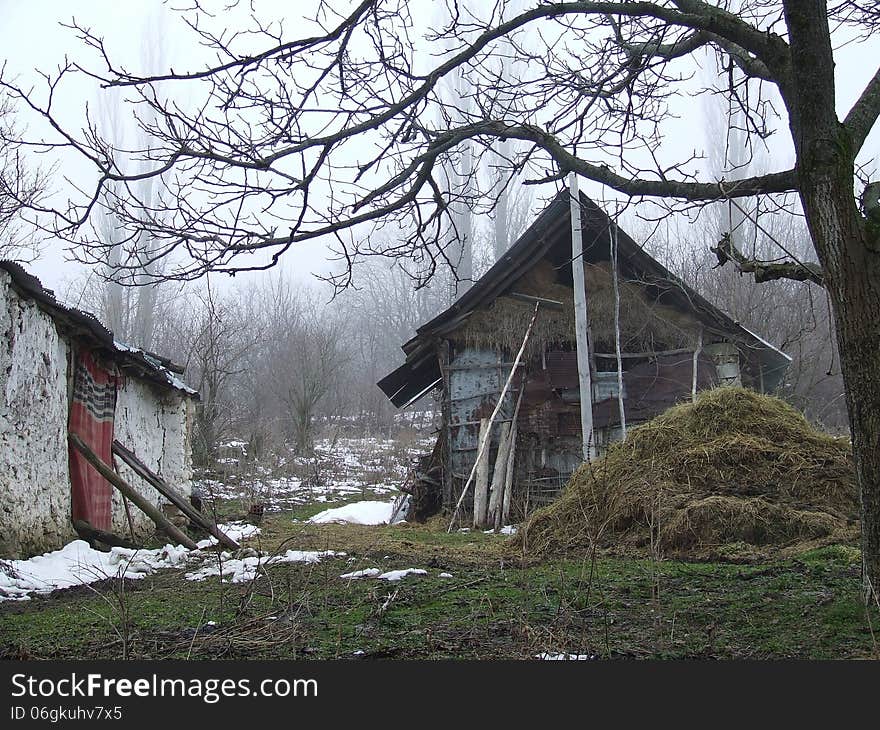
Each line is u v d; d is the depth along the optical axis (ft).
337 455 96.89
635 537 29.09
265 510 57.47
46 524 28.86
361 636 15.90
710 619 16.51
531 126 19.07
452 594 20.34
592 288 51.90
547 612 17.49
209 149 16.78
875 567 14.64
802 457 30.99
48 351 29.43
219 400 95.61
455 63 18.39
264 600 20.20
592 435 47.47
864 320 14.25
